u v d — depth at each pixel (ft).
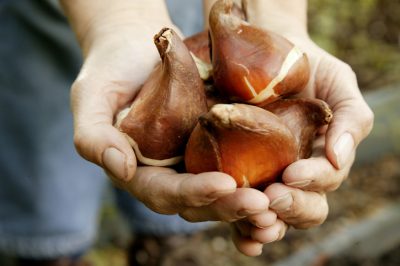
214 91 1.16
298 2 1.51
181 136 1.10
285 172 1.02
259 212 0.98
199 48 1.28
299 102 1.13
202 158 1.00
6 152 1.85
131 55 1.27
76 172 1.90
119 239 2.41
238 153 0.98
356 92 1.21
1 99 1.83
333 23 3.63
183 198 1.00
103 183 2.00
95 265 2.26
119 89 1.24
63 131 1.87
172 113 1.08
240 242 1.15
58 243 1.92
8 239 1.92
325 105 1.11
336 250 2.06
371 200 2.45
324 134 1.20
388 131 2.70
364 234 2.14
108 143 1.08
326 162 1.09
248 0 1.51
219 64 1.11
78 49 1.84
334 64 1.27
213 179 0.95
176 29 1.40
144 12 1.38
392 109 2.75
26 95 1.83
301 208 1.06
